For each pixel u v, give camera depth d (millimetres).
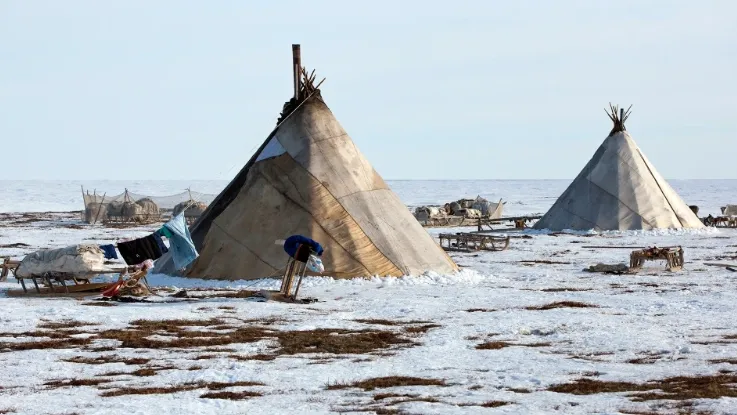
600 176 91125
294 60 51250
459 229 105312
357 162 50719
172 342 28625
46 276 42219
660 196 90062
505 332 30719
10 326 31828
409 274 47219
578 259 63688
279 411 19578
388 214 49438
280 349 27703
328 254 46625
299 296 40812
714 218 104000
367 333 30500
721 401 19547
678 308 36500
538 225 94938
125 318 33750
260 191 48594
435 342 28828
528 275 52094
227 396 21281
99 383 22953
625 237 83625
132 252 42281
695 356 25781
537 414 18781
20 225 120562
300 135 50094
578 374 23453
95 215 125750
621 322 32688
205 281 47250
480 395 20922
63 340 29016
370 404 20219
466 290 43562
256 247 47250
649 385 21797
